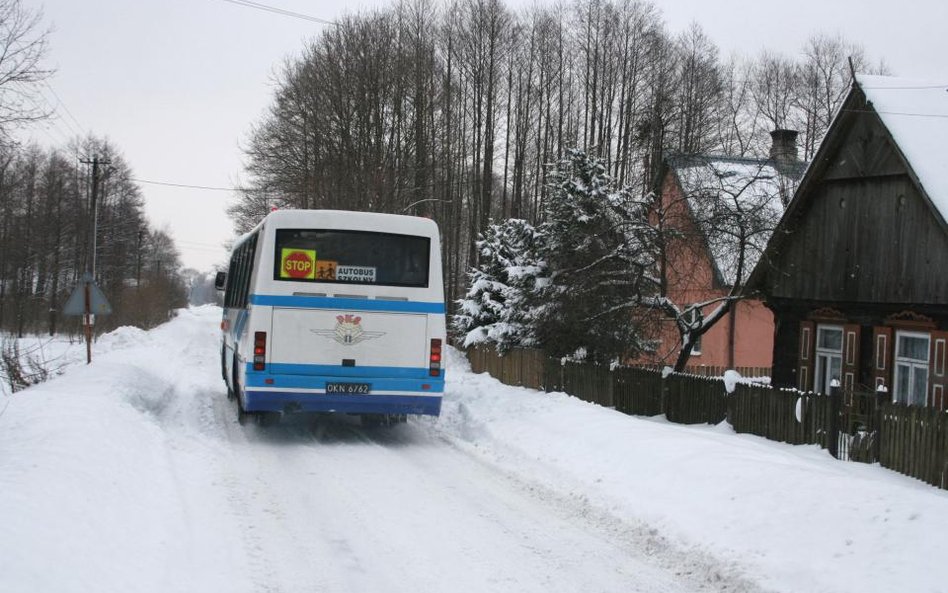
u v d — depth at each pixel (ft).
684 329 59.93
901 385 55.47
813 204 62.34
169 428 41.37
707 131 147.02
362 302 40.42
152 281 218.18
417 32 153.17
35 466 24.07
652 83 154.81
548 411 45.80
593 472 32.24
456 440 42.32
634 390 56.34
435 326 41.27
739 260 58.49
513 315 80.74
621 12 156.97
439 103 152.05
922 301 52.06
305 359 39.81
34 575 15.90
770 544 21.84
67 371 63.62
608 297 60.80
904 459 36.99
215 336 152.76
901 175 54.34
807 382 63.72
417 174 146.10
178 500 26.21
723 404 49.29
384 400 40.65
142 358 82.84
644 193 73.31
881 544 20.29
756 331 98.48
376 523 25.03
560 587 19.75
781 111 171.32
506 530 24.71
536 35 157.48
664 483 28.66
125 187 235.81
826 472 26.71
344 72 147.13
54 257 180.96
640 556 22.63
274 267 39.78
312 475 32.17
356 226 40.57
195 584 18.54
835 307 60.95
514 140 157.79
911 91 56.59
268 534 23.30
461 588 19.36
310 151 151.23
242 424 44.91
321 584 19.30
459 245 156.56
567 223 64.75
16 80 63.16
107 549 19.15
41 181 181.37
